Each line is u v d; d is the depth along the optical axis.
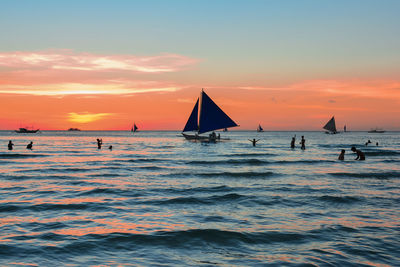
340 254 7.65
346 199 14.46
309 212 12.12
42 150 54.84
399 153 47.34
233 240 8.73
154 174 24.45
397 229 9.77
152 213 11.99
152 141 107.00
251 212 12.15
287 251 7.89
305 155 45.28
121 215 11.65
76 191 16.75
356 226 10.12
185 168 29.02
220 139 94.00
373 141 113.31
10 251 7.70
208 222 10.65
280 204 13.57
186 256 7.59
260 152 52.66
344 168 28.39
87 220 10.89
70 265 6.94
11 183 19.53
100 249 8.01
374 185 18.81
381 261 7.20
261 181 20.84
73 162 34.38
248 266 6.94
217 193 16.27
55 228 9.85
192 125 72.06
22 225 10.16
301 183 19.83
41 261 7.12
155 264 7.06
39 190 17.00
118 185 18.98
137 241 8.63
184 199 14.54
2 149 56.41
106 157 41.59
